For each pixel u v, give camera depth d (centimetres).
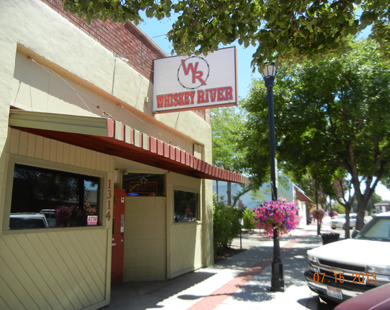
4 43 445
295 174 1504
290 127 1211
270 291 716
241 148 1559
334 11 544
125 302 636
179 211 917
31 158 473
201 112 1128
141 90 781
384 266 489
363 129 1167
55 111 544
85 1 532
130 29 786
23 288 445
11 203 447
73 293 524
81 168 565
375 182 1328
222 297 670
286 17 549
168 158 582
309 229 3020
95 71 630
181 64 805
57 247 504
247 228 2352
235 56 770
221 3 592
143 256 820
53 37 536
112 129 412
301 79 1234
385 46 739
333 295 545
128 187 838
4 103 435
